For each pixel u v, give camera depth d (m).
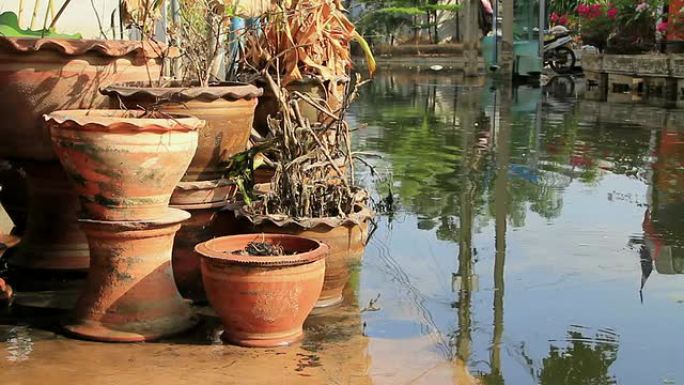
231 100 4.42
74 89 4.55
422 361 3.73
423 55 32.44
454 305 4.52
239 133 4.54
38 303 4.30
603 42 19.33
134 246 3.83
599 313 4.43
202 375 3.46
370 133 11.11
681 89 15.70
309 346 3.84
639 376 3.67
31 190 4.81
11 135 4.59
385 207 6.79
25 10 6.10
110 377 3.43
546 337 4.09
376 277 4.98
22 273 4.76
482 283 4.90
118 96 4.34
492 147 9.94
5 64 4.48
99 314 3.84
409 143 10.23
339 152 5.17
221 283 3.71
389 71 26.03
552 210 6.77
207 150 4.40
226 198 4.56
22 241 4.85
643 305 4.55
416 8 33.09
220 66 7.44
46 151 4.59
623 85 17.92
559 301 4.60
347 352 3.78
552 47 23.09
